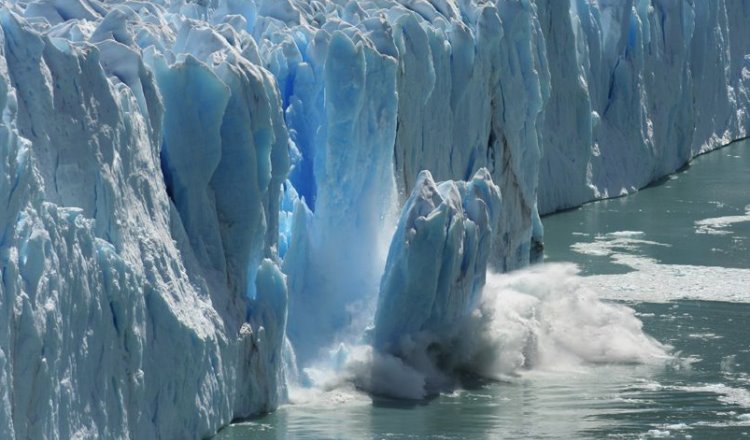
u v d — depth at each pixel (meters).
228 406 43.81
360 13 59.75
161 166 44.66
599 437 44.88
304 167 53.53
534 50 71.31
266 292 45.94
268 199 47.78
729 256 73.69
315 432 43.94
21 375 34.22
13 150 34.22
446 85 64.31
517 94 68.50
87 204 39.22
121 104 41.12
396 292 50.00
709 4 113.50
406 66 60.00
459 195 51.53
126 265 38.81
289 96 53.78
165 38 49.41
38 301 34.66
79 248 37.09
